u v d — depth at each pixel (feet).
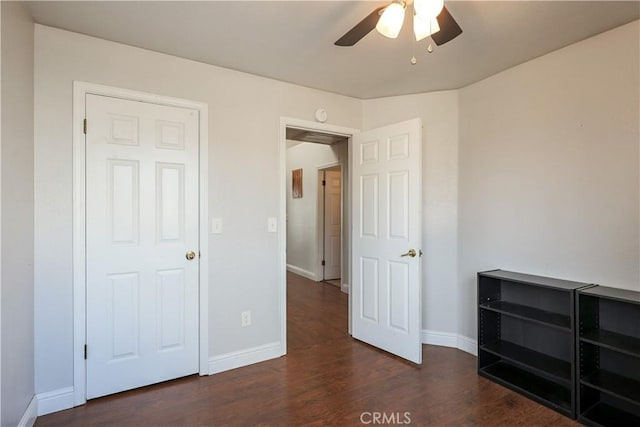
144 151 8.04
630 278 6.87
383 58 8.49
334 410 7.15
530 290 8.49
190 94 8.59
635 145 6.79
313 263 20.26
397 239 9.81
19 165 6.05
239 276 9.29
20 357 6.08
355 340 11.09
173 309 8.42
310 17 6.74
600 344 6.47
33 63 6.83
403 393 7.79
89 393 7.51
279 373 8.82
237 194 9.25
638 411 6.79
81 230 7.37
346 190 17.38
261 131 9.61
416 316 9.32
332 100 10.87
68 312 7.27
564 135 7.89
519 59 8.52
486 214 9.62
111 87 7.66
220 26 7.07
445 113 10.58
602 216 7.26
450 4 6.23
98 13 6.58
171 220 8.37
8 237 5.50
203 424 6.72
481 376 8.59
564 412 6.95
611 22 6.84
